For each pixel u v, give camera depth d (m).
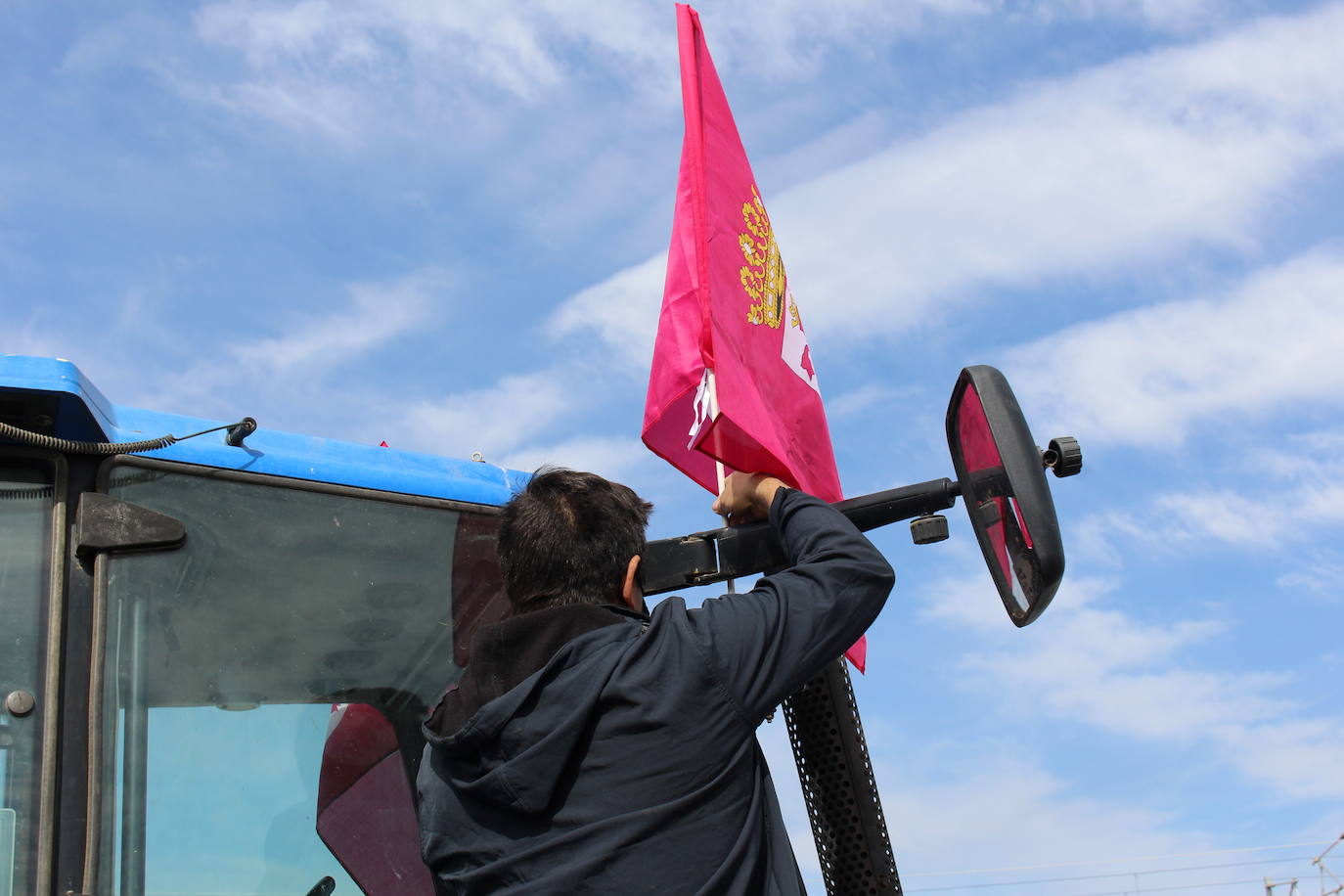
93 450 2.30
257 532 2.47
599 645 1.92
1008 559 2.15
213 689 2.33
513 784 1.83
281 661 2.42
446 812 1.94
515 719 1.87
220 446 2.50
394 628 2.55
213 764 2.29
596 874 1.78
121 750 2.20
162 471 2.41
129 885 2.14
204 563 2.40
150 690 2.27
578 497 2.10
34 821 2.09
